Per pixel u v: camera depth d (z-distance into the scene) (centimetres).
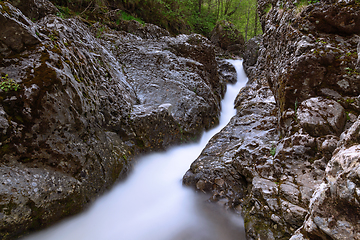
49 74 274
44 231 256
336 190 149
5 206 219
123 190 373
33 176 251
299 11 408
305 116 325
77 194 284
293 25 402
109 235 302
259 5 866
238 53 1448
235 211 326
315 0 389
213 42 1482
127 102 489
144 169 440
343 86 324
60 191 266
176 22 1372
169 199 387
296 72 355
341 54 331
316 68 341
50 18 439
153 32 968
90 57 441
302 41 370
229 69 1063
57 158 277
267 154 358
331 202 153
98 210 316
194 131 593
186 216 345
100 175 324
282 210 264
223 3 1823
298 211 252
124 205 354
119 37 784
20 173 242
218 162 402
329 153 290
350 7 345
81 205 289
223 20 1483
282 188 286
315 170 290
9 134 242
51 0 760
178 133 543
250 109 574
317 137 310
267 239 256
